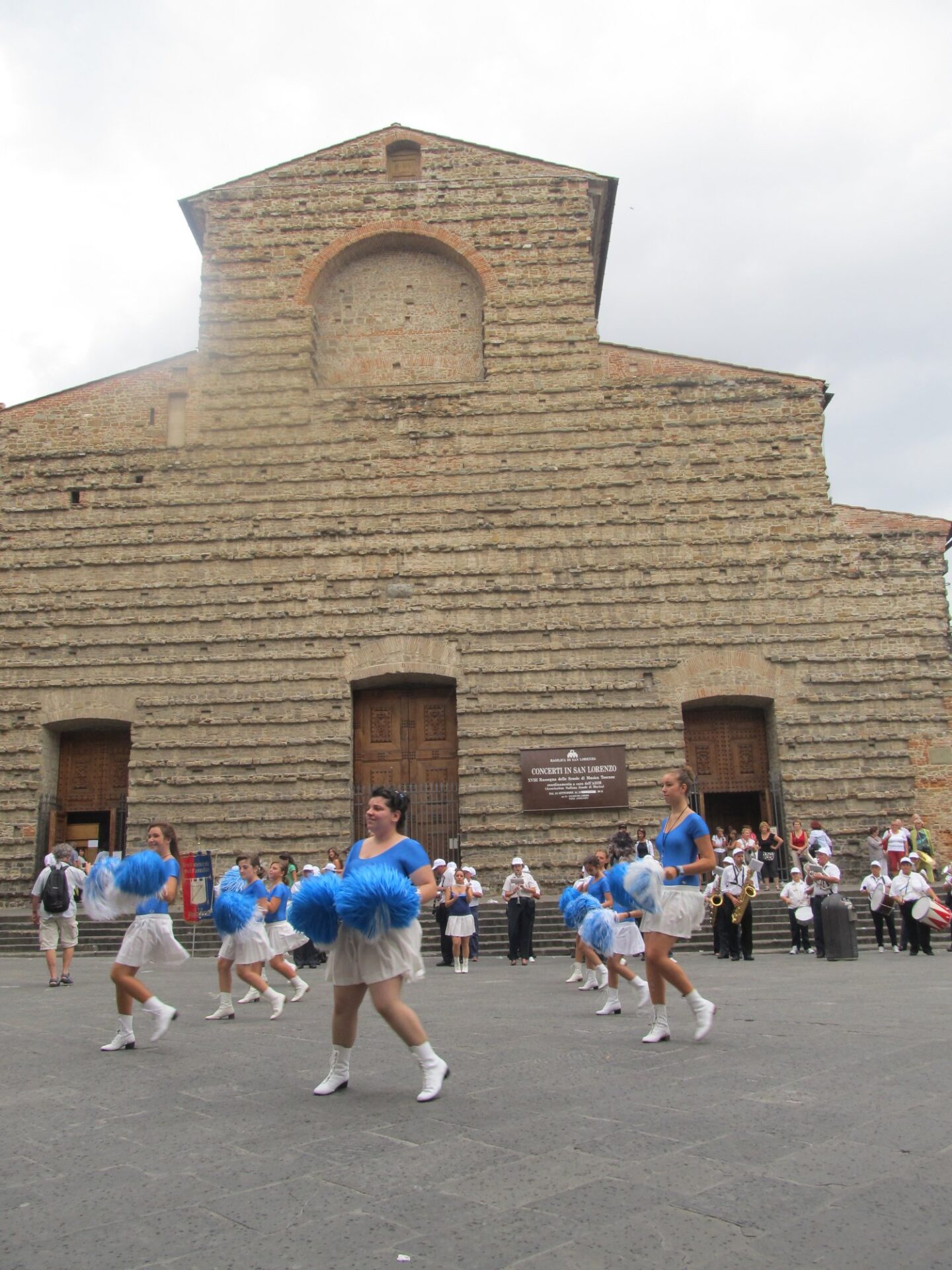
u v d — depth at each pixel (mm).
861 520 29609
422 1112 7277
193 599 29656
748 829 24391
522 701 28641
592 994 15938
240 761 28516
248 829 28188
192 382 31219
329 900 7828
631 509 29828
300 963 22234
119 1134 7008
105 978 19531
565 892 17453
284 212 32594
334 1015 8047
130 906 10672
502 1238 4895
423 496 30094
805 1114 6969
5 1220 5355
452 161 32750
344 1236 4984
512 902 22344
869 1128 6562
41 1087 8711
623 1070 8695
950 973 17234
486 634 29109
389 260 33000
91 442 30953
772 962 20438
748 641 28875
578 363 30906
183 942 25016
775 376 30625
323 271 32219
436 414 30703
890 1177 5617
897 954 21797
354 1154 6281
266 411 30906
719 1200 5324
